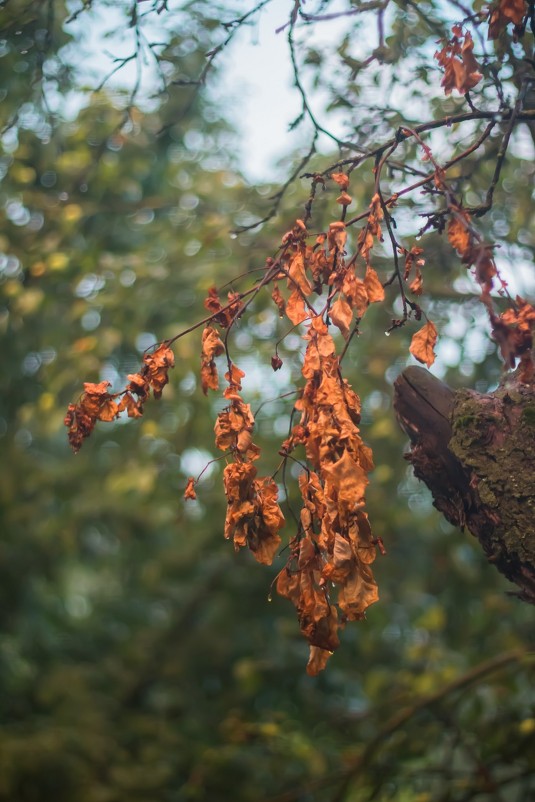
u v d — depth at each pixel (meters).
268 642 5.67
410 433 1.72
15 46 2.90
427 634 4.88
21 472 5.37
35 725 5.03
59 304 4.91
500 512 1.59
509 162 3.36
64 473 5.45
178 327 4.12
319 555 1.34
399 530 5.04
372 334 4.38
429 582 4.77
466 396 1.67
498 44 2.05
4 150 4.00
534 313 1.26
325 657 1.37
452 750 3.09
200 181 4.82
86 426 1.42
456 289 3.96
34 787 4.40
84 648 6.29
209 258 4.31
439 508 1.72
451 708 3.17
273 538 1.39
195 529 5.57
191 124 4.90
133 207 4.62
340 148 2.12
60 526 5.49
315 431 1.30
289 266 1.43
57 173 4.40
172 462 4.78
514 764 3.05
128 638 6.11
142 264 4.34
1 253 4.31
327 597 1.34
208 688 5.84
